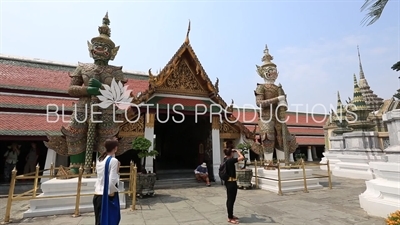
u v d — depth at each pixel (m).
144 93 11.65
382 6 6.32
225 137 13.84
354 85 16.84
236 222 5.91
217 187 11.55
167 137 20.16
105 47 9.52
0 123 12.03
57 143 8.95
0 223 6.12
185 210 7.21
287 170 10.73
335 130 20.66
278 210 7.14
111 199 4.23
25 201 8.98
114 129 9.23
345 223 5.90
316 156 31.64
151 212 7.00
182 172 14.98
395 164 6.41
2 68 14.85
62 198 7.11
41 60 16.55
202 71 13.22
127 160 17.03
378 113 20.41
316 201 8.31
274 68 12.67
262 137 12.03
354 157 15.01
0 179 13.38
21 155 14.99
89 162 8.56
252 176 11.40
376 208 6.43
